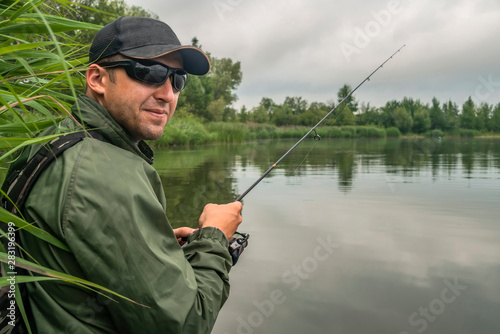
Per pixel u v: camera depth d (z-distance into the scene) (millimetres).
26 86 1124
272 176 8680
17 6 1110
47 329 784
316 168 10680
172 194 6117
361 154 16922
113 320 795
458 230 4156
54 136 793
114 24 978
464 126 58000
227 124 32125
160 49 972
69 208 762
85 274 770
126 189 802
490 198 6016
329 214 4914
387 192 6625
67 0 1154
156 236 832
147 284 776
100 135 889
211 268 932
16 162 891
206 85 57500
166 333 787
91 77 989
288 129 46844
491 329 2123
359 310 2369
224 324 2213
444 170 10102
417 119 52625
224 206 1104
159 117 1007
